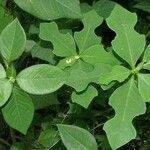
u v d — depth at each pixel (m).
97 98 0.57
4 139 0.71
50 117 0.68
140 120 0.67
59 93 0.64
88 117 0.65
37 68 0.41
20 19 0.64
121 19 0.44
